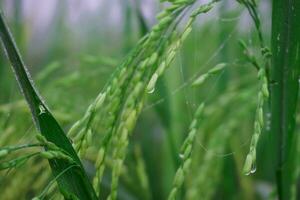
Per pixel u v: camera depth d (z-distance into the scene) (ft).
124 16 1.91
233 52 1.95
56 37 2.49
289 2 0.99
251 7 0.98
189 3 0.90
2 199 1.30
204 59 1.91
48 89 1.46
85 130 0.91
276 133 1.12
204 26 1.95
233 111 1.52
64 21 2.58
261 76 0.93
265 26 1.99
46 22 2.69
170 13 0.90
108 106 0.92
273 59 1.03
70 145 0.91
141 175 1.57
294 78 1.05
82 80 1.54
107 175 1.67
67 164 0.92
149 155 1.80
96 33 2.67
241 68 1.97
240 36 1.91
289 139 1.12
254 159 0.86
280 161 1.15
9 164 0.83
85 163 1.63
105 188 1.70
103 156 0.92
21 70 0.90
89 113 0.90
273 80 1.05
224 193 1.71
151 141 1.95
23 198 1.34
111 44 2.60
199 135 1.51
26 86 0.91
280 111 1.09
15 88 1.61
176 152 1.58
